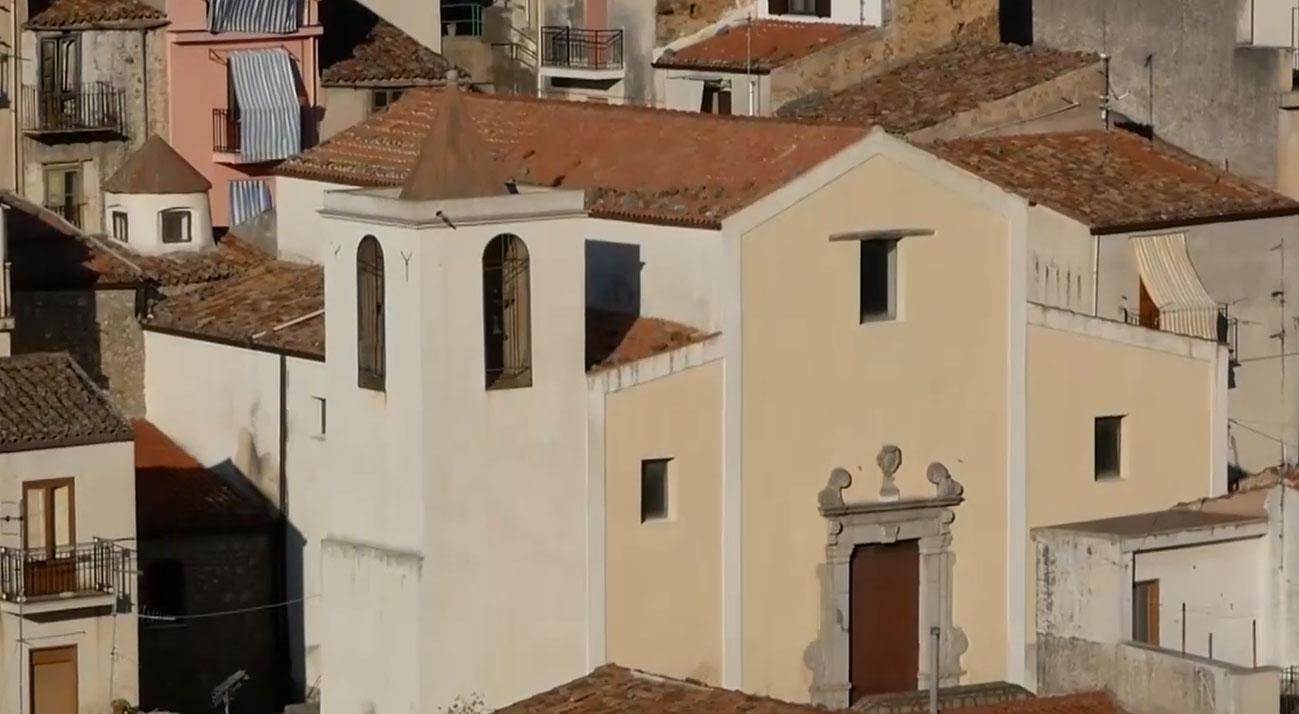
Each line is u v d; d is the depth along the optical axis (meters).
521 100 196.75
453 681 173.88
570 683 161.00
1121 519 177.38
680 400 176.75
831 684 181.00
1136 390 189.62
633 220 180.88
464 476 173.62
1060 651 172.12
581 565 175.75
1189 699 160.88
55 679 181.75
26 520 180.75
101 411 183.12
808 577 180.50
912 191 182.38
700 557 177.62
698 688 154.75
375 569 176.12
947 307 183.88
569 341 175.25
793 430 179.62
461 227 172.50
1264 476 190.12
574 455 175.62
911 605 183.88
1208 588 172.75
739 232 177.38
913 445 183.38
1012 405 186.00
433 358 172.62
